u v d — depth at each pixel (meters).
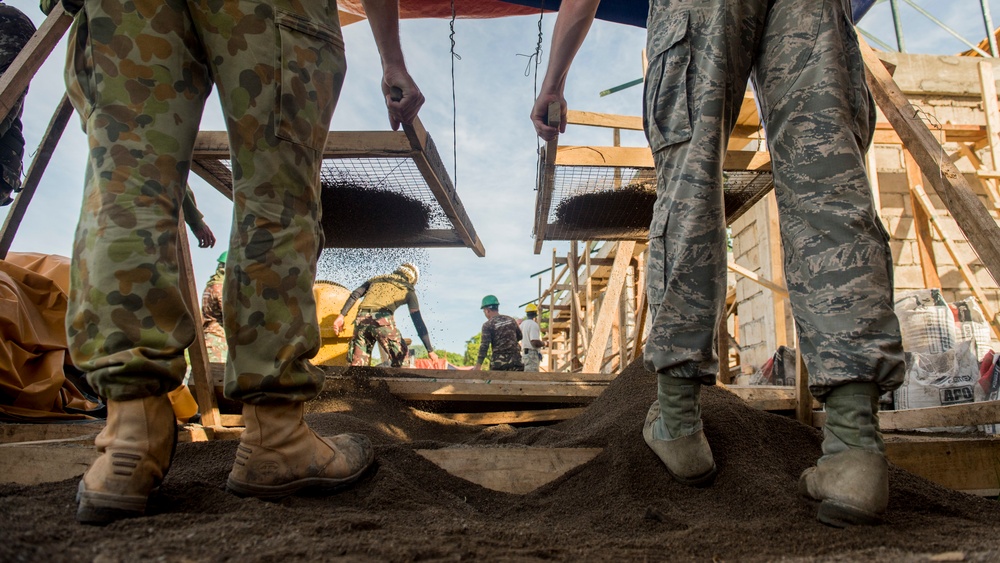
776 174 1.60
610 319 5.76
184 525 1.16
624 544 1.20
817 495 1.45
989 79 6.27
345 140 2.80
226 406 3.51
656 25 1.79
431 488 1.80
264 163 1.48
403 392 3.55
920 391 3.61
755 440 1.92
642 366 2.71
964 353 3.59
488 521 1.56
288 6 1.53
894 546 1.16
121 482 1.20
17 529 0.99
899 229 6.50
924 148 2.27
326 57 1.60
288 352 1.47
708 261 1.60
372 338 6.77
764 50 1.67
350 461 1.66
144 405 1.27
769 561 1.03
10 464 1.79
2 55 3.31
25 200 2.95
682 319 1.62
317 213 1.61
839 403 1.42
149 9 1.39
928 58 6.83
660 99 1.72
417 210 3.53
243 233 1.47
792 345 6.36
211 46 1.46
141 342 1.26
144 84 1.37
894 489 1.63
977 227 2.11
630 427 2.03
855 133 1.54
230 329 1.47
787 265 1.56
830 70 1.53
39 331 2.94
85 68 1.39
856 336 1.39
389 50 2.40
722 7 1.62
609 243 9.68
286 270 1.48
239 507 1.31
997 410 2.06
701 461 1.72
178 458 1.92
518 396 3.56
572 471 1.90
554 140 2.96
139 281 1.27
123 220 1.28
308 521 1.25
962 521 1.45
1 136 3.15
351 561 0.96
